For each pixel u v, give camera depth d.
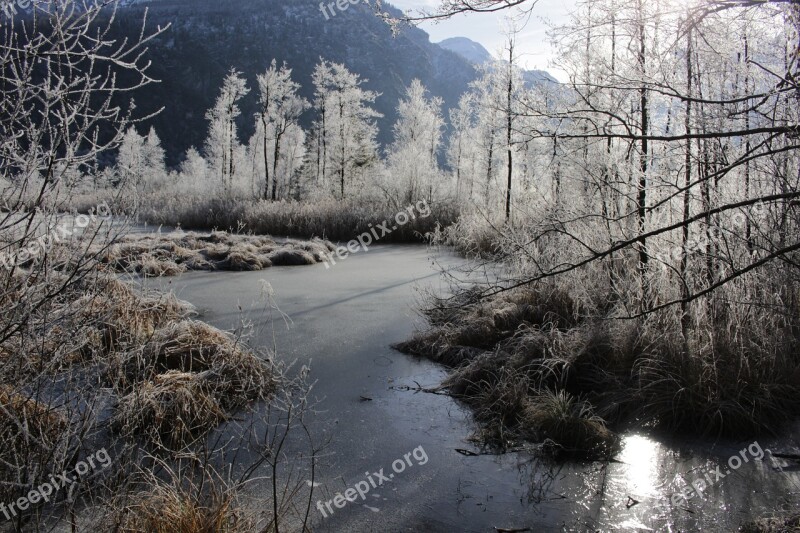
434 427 4.95
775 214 5.16
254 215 22.73
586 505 3.81
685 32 3.56
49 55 2.65
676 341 5.56
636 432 4.91
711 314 5.69
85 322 3.21
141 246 12.24
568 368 5.77
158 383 4.80
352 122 32.88
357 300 9.54
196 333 6.09
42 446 3.08
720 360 5.32
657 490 4.00
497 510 3.73
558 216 6.84
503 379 5.60
